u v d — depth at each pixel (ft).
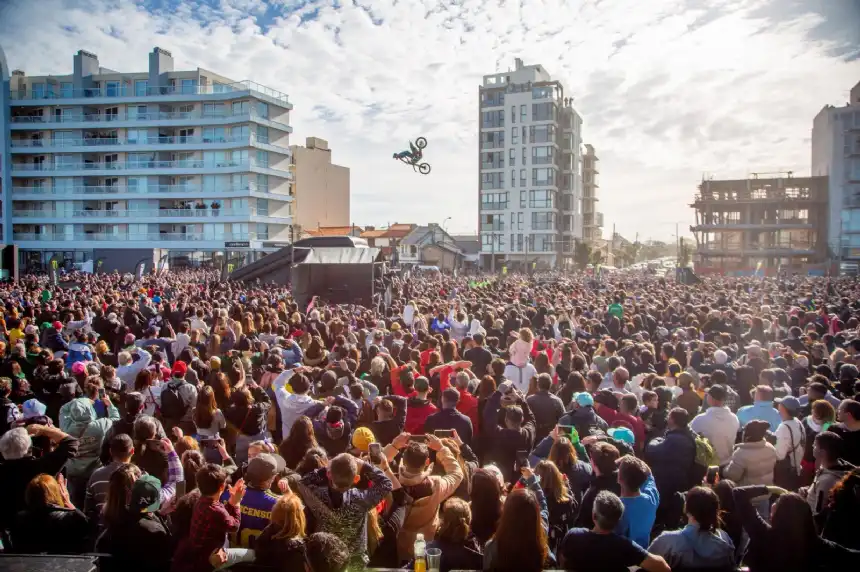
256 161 231.30
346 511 12.99
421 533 14.53
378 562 14.17
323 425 20.17
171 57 236.63
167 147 228.02
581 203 300.81
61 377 24.63
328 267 97.40
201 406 20.44
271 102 234.17
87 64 231.71
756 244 200.13
